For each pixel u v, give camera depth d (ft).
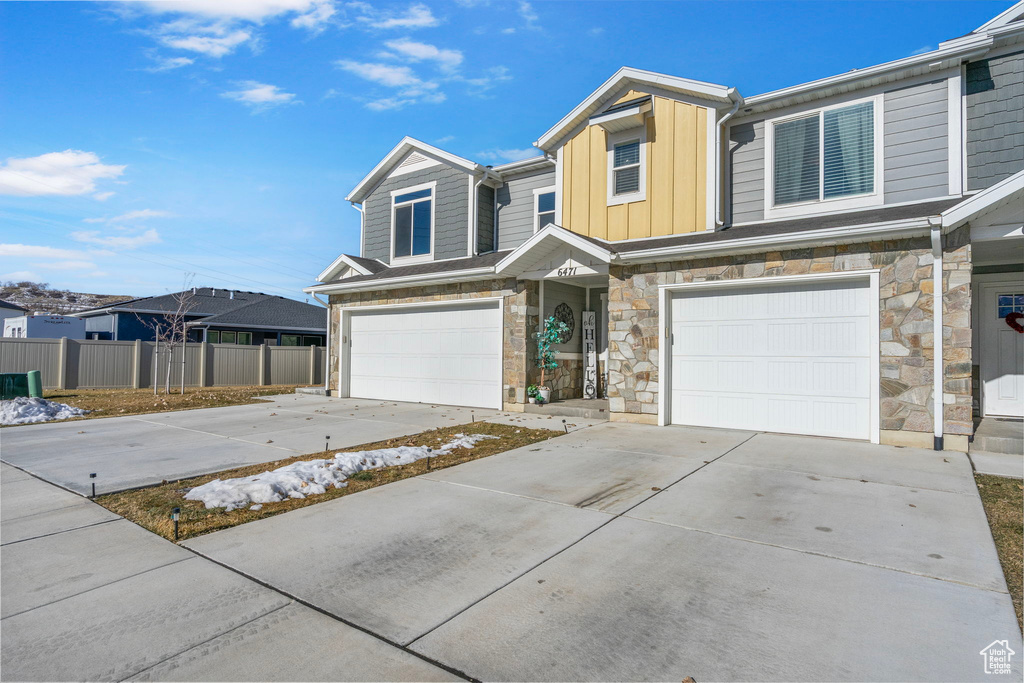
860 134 31.30
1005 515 16.02
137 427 33.55
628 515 16.49
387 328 48.37
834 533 14.84
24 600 11.41
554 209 44.42
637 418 33.06
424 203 50.21
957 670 8.85
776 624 10.34
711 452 24.79
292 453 25.30
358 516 16.57
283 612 10.93
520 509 17.13
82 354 60.75
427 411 40.16
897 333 25.68
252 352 71.36
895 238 25.61
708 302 31.50
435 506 17.49
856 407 27.09
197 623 10.49
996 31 27.09
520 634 10.10
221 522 15.98
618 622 10.49
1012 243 25.44
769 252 28.91
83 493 18.93
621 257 32.48
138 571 12.80
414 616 10.77
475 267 40.50
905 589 11.66
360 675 8.88
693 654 9.41
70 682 8.69
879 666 8.99
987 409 32.07
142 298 101.24
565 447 26.27
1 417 35.94
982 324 32.27
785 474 20.84
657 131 36.01
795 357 28.78
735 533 14.94
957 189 28.66
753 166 34.47
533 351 39.37
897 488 18.83
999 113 28.22
